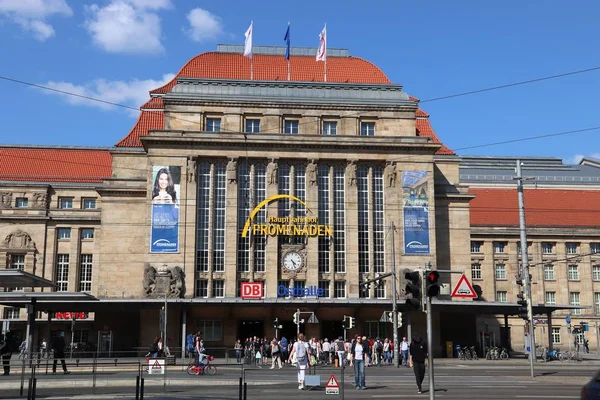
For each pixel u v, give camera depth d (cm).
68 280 8194
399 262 6719
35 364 3200
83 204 8756
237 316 6531
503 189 10650
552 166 11525
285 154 6794
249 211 6694
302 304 6044
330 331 6662
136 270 6956
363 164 6938
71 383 3081
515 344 9069
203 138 6675
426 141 6938
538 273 9675
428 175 6900
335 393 2667
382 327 6675
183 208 6575
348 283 6638
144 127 7844
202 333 6462
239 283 6556
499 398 2591
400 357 5600
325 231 6712
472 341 7219
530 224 9794
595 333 9550
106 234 6994
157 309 6272
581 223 10025
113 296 6862
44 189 8662
